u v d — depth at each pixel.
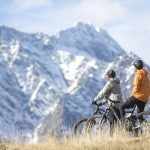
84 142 17.39
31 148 17.39
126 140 17.56
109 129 19.41
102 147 16.50
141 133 18.77
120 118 19.59
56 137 18.56
